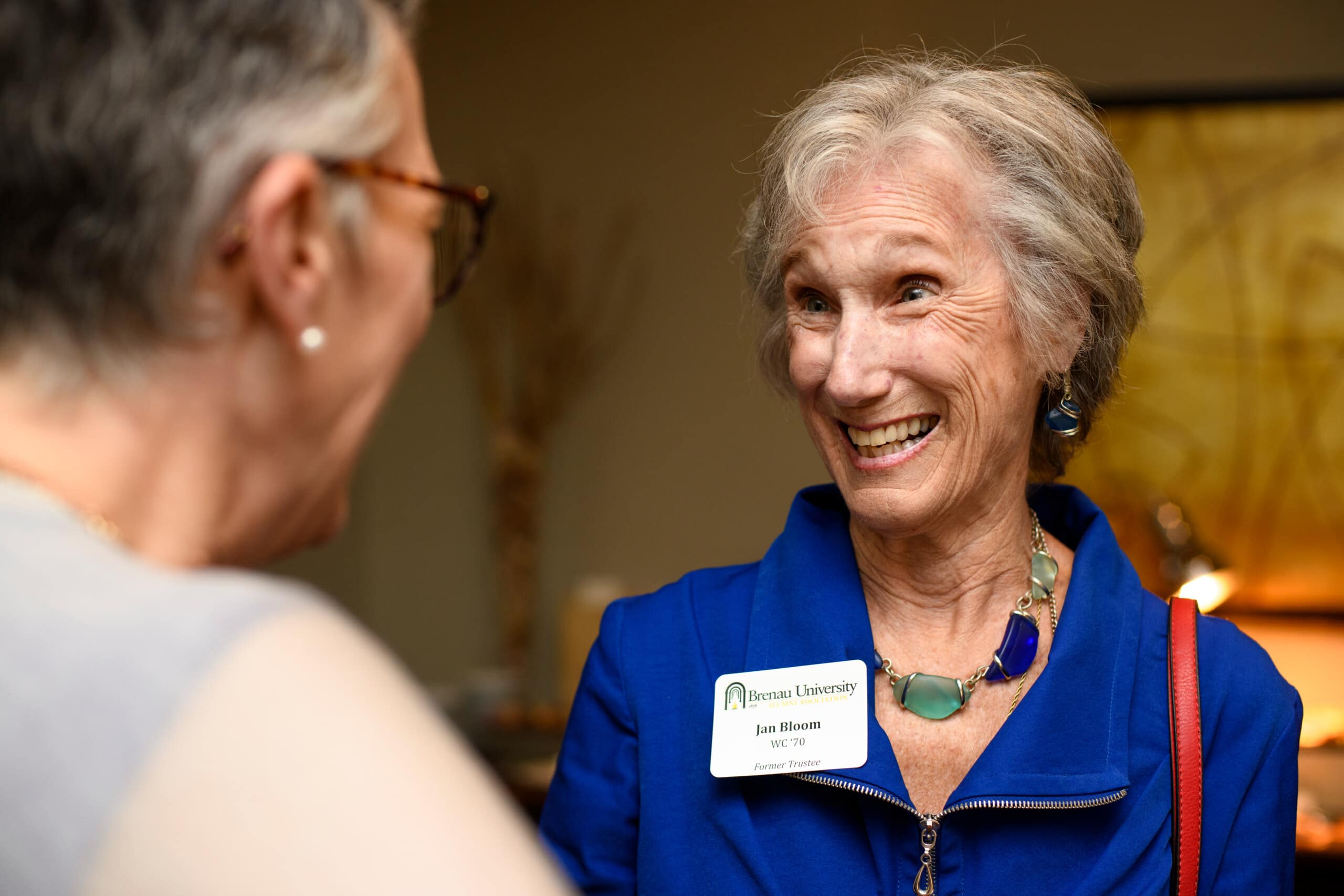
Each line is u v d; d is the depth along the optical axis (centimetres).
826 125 127
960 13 422
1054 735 120
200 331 57
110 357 55
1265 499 389
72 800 44
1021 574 134
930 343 122
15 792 44
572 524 460
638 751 136
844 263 124
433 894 44
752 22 447
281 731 45
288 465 64
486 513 470
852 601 133
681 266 454
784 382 148
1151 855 119
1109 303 133
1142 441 395
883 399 125
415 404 473
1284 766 125
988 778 117
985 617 133
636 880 134
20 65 54
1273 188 392
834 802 125
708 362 454
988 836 118
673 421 455
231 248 57
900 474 126
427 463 473
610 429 458
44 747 44
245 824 44
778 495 449
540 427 459
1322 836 318
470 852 45
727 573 147
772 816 126
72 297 54
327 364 63
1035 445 146
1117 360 138
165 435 57
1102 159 134
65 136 54
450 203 77
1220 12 402
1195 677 126
